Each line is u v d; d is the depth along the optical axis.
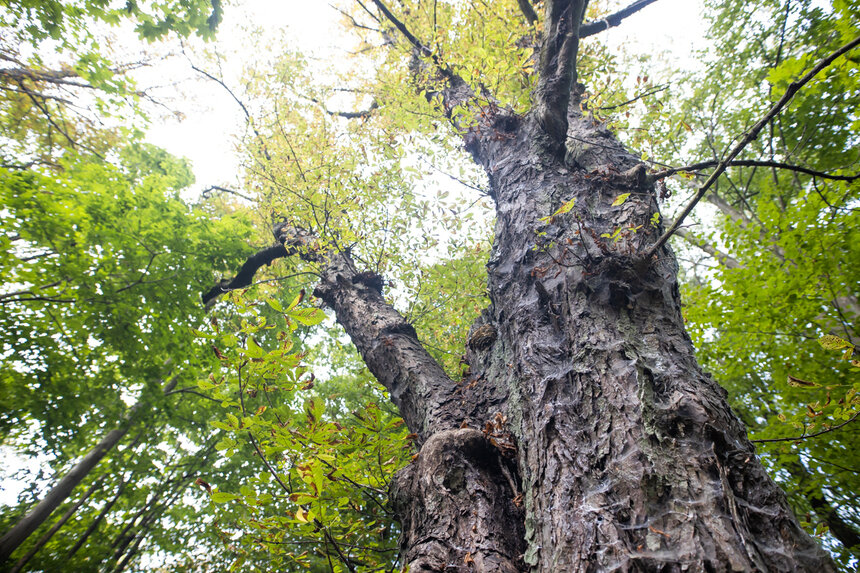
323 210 4.68
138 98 6.30
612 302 2.02
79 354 5.59
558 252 2.33
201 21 3.99
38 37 4.98
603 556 1.28
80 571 7.05
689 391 1.62
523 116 3.60
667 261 2.27
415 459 2.25
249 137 6.19
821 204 4.88
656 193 2.69
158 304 5.77
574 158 3.12
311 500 1.75
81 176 6.12
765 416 7.01
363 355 3.30
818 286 4.96
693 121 8.69
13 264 4.71
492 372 2.40
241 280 6.33
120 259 5.75
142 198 6.17
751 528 1.28
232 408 6.11
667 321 1.96
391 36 7.14
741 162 1.63
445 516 1.78
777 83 2.49
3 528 6.96
